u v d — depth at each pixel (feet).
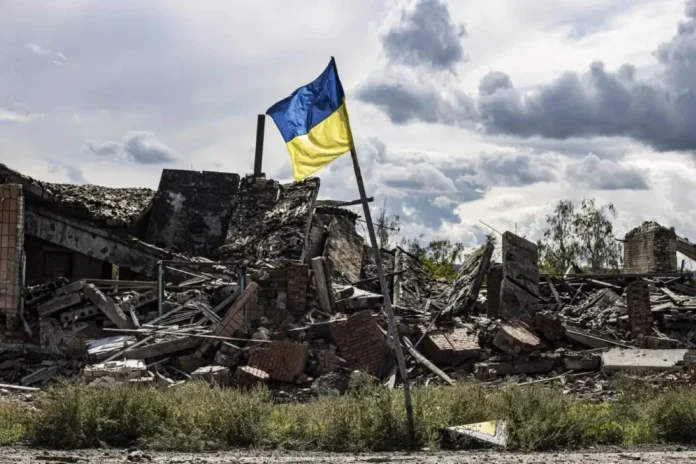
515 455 40.45
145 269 100.17
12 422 46.62
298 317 81.92
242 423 45.16
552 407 47.55
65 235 99.30
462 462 36.42
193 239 116.78
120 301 82.38
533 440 43.98
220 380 70.95
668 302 96.58
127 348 75.77
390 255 122.11
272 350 73.56
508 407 48.19
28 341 79.97
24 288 82.58
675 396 50.39
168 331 78.69
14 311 79.77
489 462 36.45
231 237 112.98
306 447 44.27
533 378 75.51
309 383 72.64
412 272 112.98
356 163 46.68
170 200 118.93
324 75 46.73
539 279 106.22
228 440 44.68
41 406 46.21
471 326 83.10
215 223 117.80
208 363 76.23
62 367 77.20
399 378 74.95
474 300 93.30
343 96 46.57
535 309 93.66
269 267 86.53
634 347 81.71
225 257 108.58
